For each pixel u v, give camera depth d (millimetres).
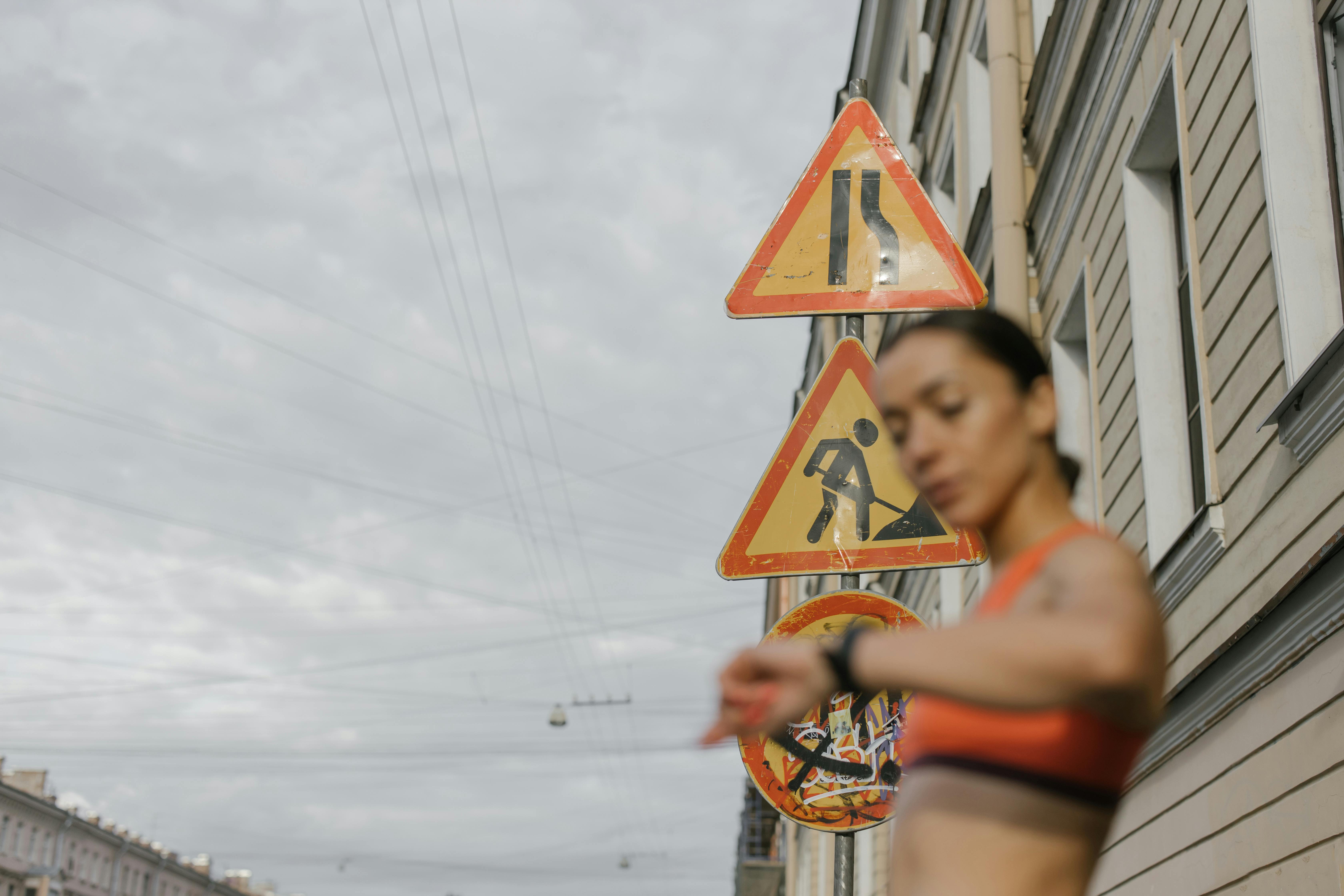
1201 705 5730
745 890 35562
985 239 10977
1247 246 5406
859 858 16359
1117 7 7562
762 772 4258
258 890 89500
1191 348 6797
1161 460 6793
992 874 1196
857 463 4742
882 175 5102
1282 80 5219
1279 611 4852
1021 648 1076
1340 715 4371
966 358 1346
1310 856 4590
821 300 4980
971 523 1356
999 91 9969
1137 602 1129
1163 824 6305
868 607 4352
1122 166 7434
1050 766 1213
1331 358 4324
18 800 53156
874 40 18953
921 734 1340
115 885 61969
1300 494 4809
